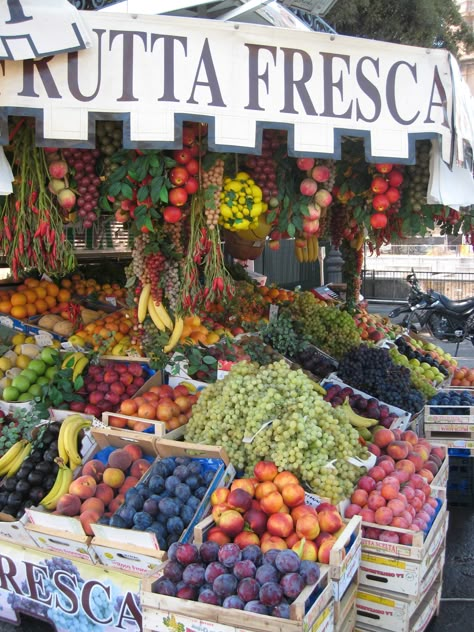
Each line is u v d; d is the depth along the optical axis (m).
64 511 2.96
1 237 3.32
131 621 2.84
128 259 8.49
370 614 2.87
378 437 3.76
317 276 19.05
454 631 3.32
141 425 3.58
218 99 2.62
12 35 2.44
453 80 2.89
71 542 2.86
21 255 3.27
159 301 3.77
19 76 2.53
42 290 5.38
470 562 4.06
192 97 2.60
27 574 3.12
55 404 3.93
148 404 3.75
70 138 2.56
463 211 3.87
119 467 3.26
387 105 2.82
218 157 3.11
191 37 2.59
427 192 3.27
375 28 13.62
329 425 3.21
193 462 3.22
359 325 6.71
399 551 2.77
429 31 13.78
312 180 3.38
